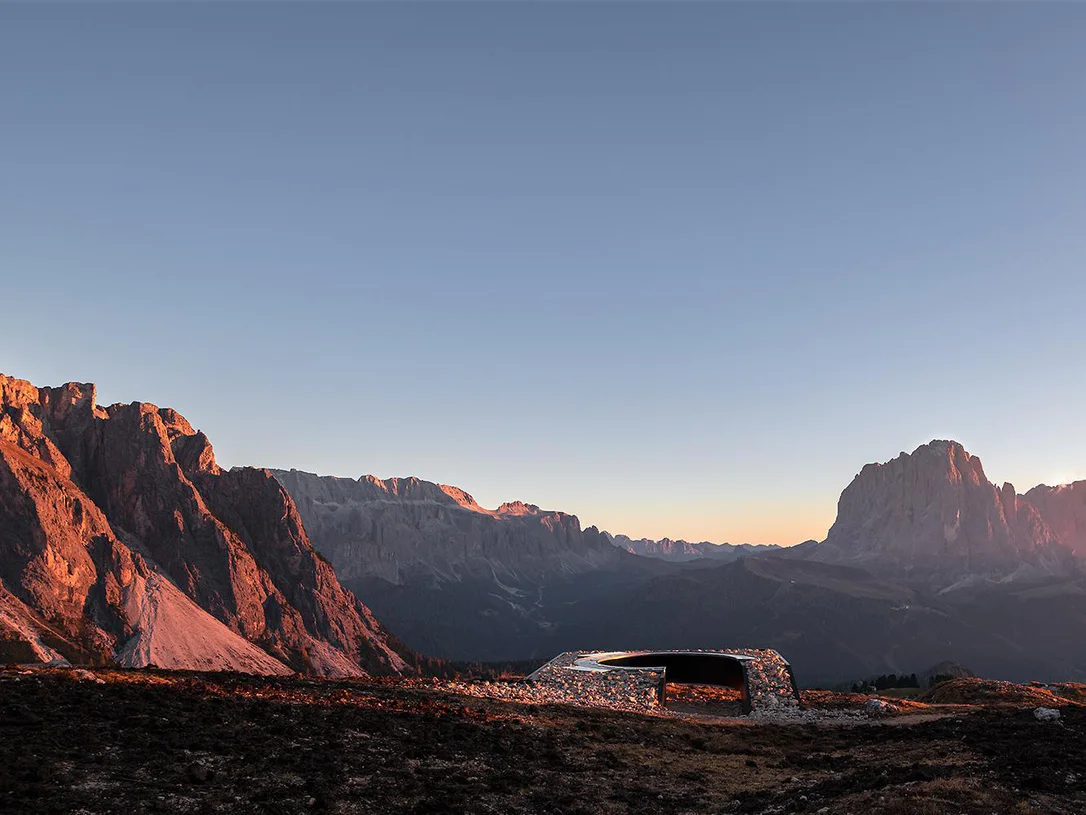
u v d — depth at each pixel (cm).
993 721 6400
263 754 4325
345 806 3647
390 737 5047
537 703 7650
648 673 9800
